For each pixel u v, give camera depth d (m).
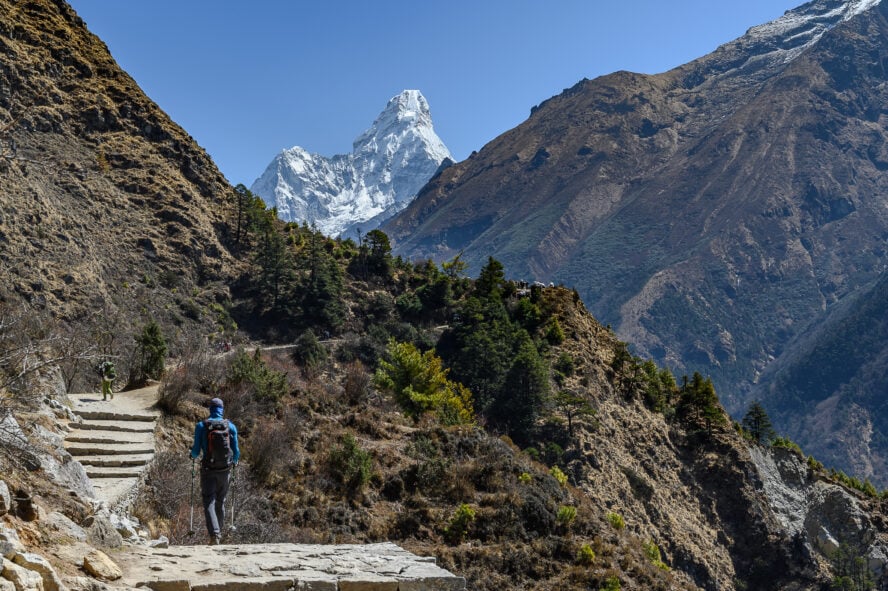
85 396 23.55
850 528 90.25
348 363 92.75
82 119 117.31
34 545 7.17
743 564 78.94
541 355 86.81
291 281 109.00
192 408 25.14
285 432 29.62
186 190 118.94
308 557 8.85
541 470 40.31
